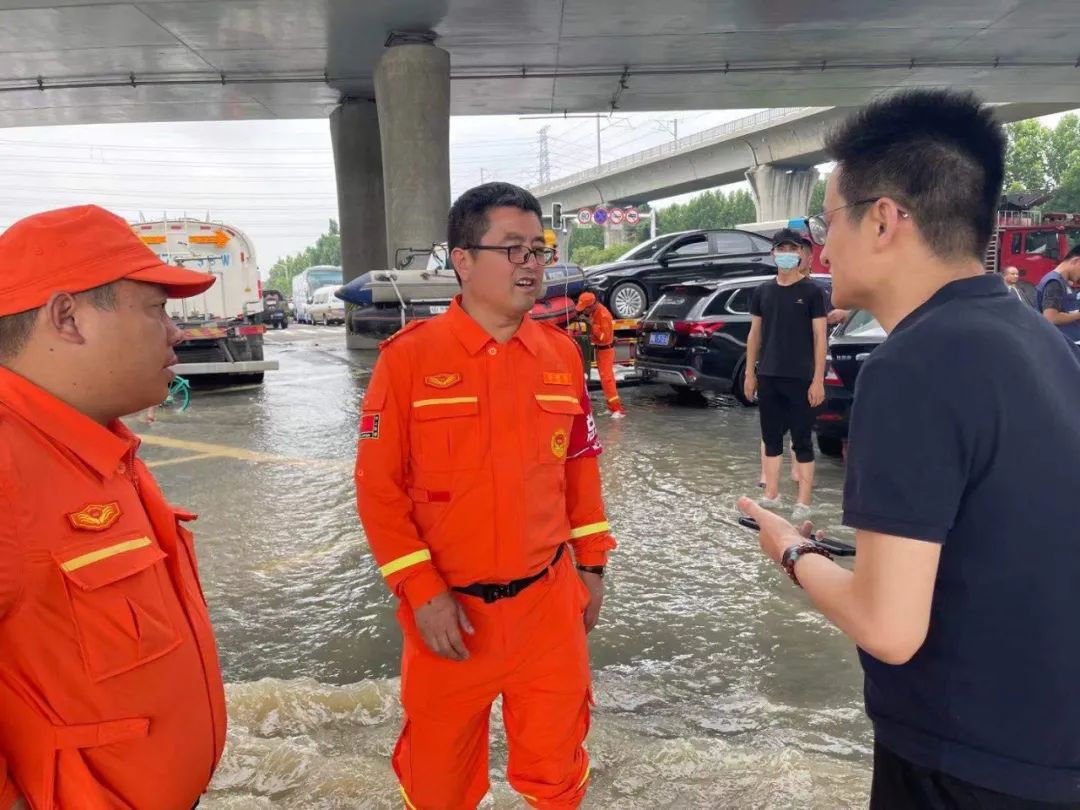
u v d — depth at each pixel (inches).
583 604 79.4
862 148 48.9
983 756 45.0
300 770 101.3
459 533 71.3
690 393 416.5
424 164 605.3
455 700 73.4
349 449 301.7
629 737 107.7
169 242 460.8
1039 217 772.6
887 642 43.5
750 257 581.0
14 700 46.8
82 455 48.0
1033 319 47.7
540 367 74.6
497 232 70.4
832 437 260.8
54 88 727.1
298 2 532.1
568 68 726.5
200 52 637.9
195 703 53.9
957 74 788.6
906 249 48.4
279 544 191.3
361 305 502.3
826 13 601.6
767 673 126.6
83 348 48.1
